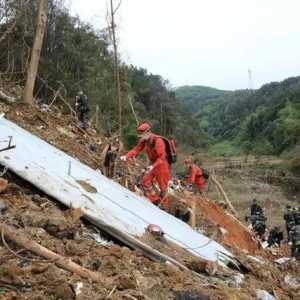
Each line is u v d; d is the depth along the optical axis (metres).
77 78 26.69
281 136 92.25
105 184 7.52
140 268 5.09
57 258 4.50
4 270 4.11
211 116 173.62
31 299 3.91
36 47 12.77
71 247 4.96
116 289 4.42
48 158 7.12
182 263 5.85
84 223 5.88
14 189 5.86
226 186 53.91
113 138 14.75
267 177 60.31
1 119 8.30
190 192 13.27
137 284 4.59
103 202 6.56
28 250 4.57
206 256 6.71
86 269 4.50
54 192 6.00
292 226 18.36
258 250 12.49
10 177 6.16
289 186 56.66
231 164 70.25
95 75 28.25
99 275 4.50
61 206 6.01
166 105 62.03
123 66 30.78
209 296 4.81
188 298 4.59
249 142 101.75
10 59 19.61
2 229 4.57
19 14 17.25
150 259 5.64
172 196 11.12
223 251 7.60
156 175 9.08
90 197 6.44
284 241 22.17
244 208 44.12
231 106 162.38
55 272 4.30
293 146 86.38
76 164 7.80
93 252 5.10
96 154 12.30
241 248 10.85
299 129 89.06
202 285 5.18
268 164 72.69
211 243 7.72
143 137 9.05
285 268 10.81
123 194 7.58
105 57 29.88
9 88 15.80
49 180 6.16
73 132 13.47
